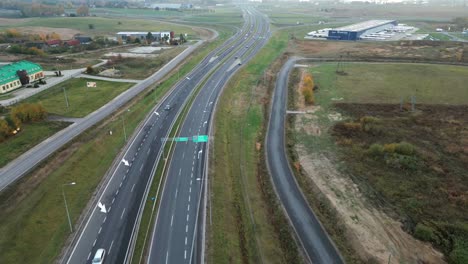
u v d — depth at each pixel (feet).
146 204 222.69
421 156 278.46
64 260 180.34
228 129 341.21
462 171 260.21
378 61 579.89
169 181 246.88
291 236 204.03
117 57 581.12
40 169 254.47
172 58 588.09
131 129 327.06
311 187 250.37
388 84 457.27
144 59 574.15
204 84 456.86
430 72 506.48
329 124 347.77
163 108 376.48
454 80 467.52
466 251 188.55
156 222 206.90
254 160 289.74
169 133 319.06
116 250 186.70
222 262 181.47
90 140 301.22
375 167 270.26
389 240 199.31
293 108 391.04
